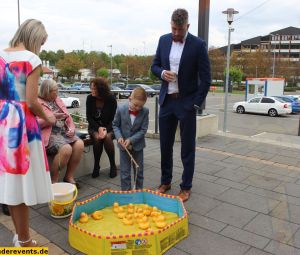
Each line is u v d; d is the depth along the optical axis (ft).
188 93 12.03
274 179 13.37
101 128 14.64
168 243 9.21
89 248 8.90
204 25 23.82
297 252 9.17
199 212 11.59
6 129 7.86
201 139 22.77
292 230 10.19
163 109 12.51
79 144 13.47
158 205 11.39
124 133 12.40
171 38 12.07
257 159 13.91
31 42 8.25
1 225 10.48
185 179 12.62
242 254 9.07
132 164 12.70
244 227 10.54
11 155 7.84
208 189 13.65
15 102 7.95
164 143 12.81
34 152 8.14
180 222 9.62
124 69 220.02
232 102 108.99
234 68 195.42
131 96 12.13
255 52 211.20
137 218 10.50
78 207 10.58
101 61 223.92
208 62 11.71
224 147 20.42
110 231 9.89
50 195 8.55
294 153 17.47
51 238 9.78
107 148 14.70
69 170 13.58
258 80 92.43
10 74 7.88
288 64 208.85
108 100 15.12
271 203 11.19
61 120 13.46
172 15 11.22
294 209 11.49
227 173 15.53
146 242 8.73
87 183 14.28
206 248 9.34
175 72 11.85
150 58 211.00
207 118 24.11
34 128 8.15
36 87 8.00
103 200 11.42
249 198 12.74
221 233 10.17
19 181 8.00
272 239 9.82
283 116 63.93
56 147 12.80
